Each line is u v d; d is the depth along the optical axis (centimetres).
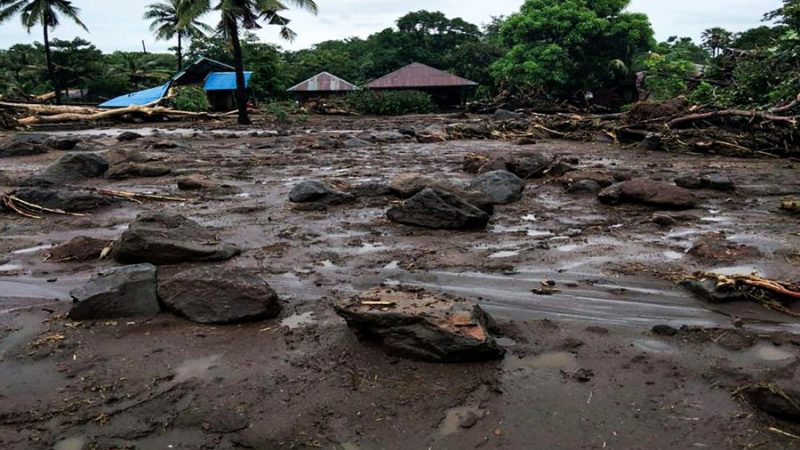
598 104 4206
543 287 561
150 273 523
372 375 402
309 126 2938
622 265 622
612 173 1138
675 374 400
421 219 791
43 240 757
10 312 521
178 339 459
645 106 2011
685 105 2031
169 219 697
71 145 1805
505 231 771
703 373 400
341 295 552
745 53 2462
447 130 2230
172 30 4850
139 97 3788
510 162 1194
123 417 360
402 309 436
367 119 3609
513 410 361
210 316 488
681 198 890
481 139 2141
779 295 512
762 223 801
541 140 2072
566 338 455
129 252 646
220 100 4231
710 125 1809
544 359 423
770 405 352
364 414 359
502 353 426
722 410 357
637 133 1867
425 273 608
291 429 346
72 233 791
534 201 956
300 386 391
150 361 426
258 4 2817
